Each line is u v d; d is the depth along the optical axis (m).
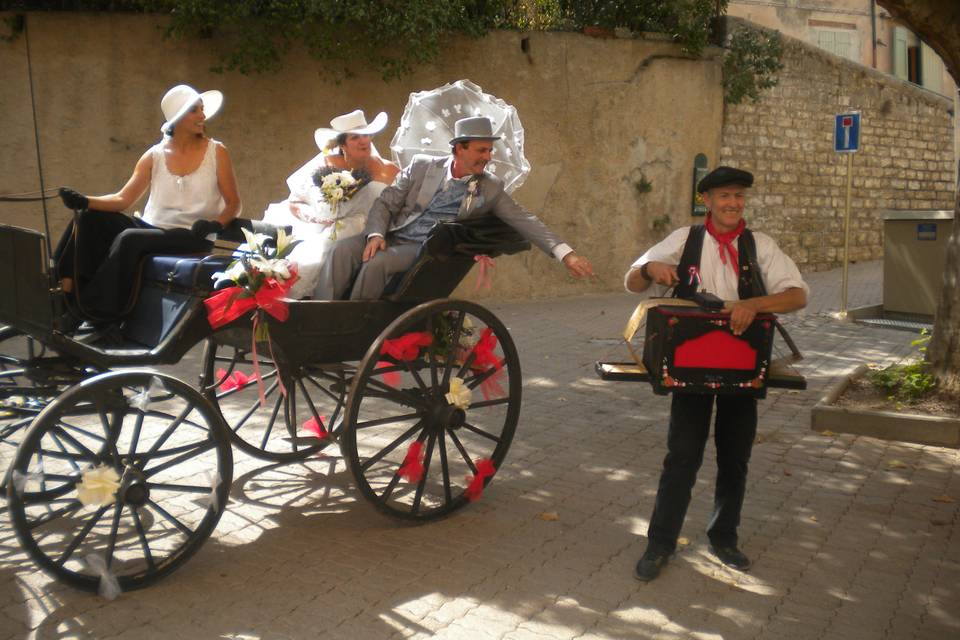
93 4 10.49
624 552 4.26
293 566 4.03
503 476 5.34
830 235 16.33
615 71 12.91
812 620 3.62
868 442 5.98
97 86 10.44
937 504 4.90
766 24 21.42
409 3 10.57
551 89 12.51
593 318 11.17
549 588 3.87
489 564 4.10
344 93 11.38
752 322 3.71
